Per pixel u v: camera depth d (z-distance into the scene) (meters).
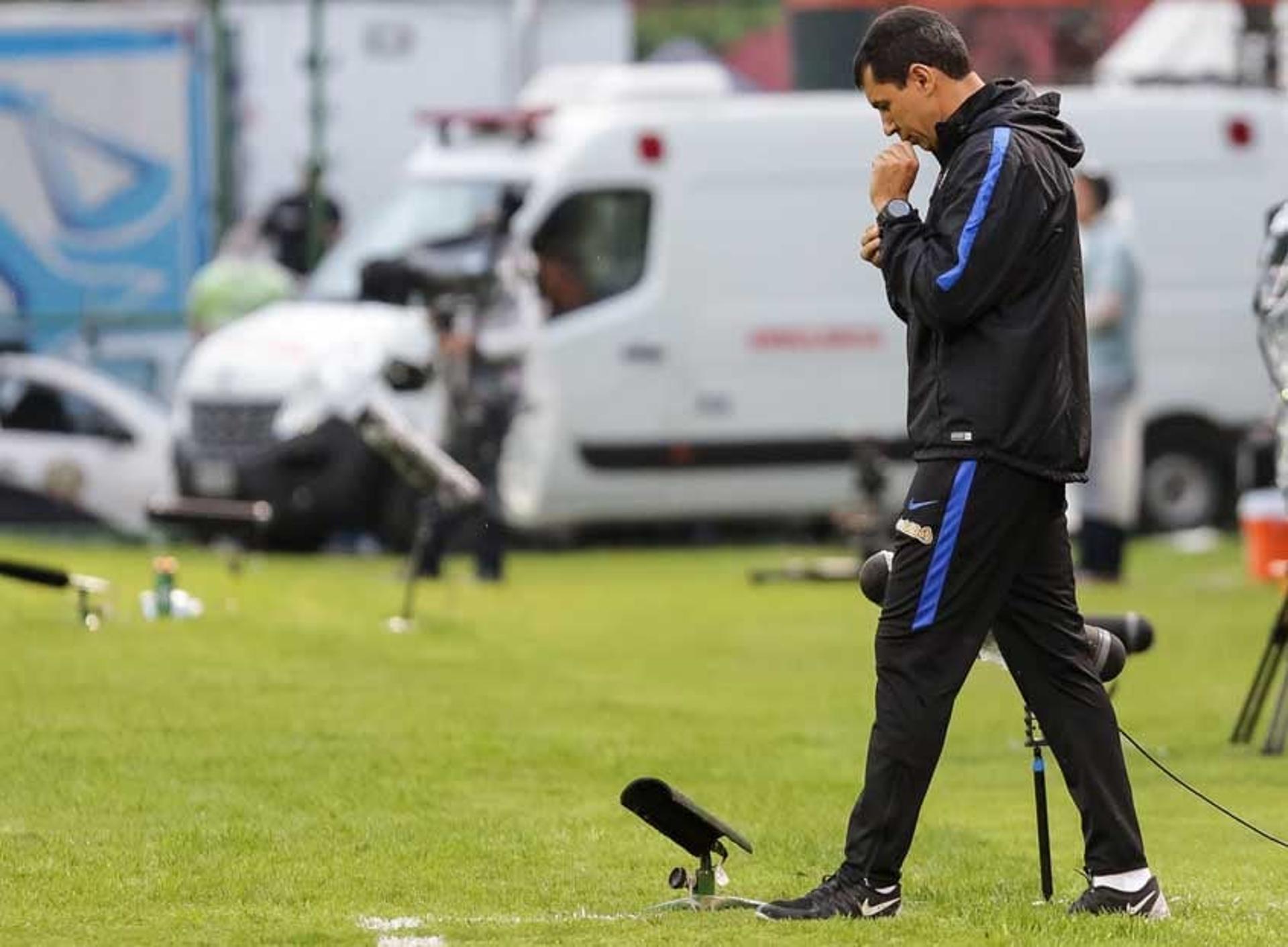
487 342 77.38
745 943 24.53
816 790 35.47
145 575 60.88
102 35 86.06
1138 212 82.75
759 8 114.62
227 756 36.78
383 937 25.23
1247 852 31.16
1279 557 66.38
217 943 25.11
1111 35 89.62
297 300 81.25
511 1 93.25
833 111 80.50
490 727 40.19
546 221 78.62
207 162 86.38
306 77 91.69
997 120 25.44
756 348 79.88
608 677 47.34
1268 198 83.50
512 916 26.61
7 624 50.12
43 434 81.50
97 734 38.41
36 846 30.34
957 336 25.39
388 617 54.97
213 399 77.19
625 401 79.06
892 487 80.88
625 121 79.31
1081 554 65.62
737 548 80.81
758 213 79.94
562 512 79.25
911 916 25.89
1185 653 51.62
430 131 86.25
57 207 86.19
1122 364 64.88
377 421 53.66
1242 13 88.44
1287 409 36.53
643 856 30.28
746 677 48.03
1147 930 25.14
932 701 25.56
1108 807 26.19
